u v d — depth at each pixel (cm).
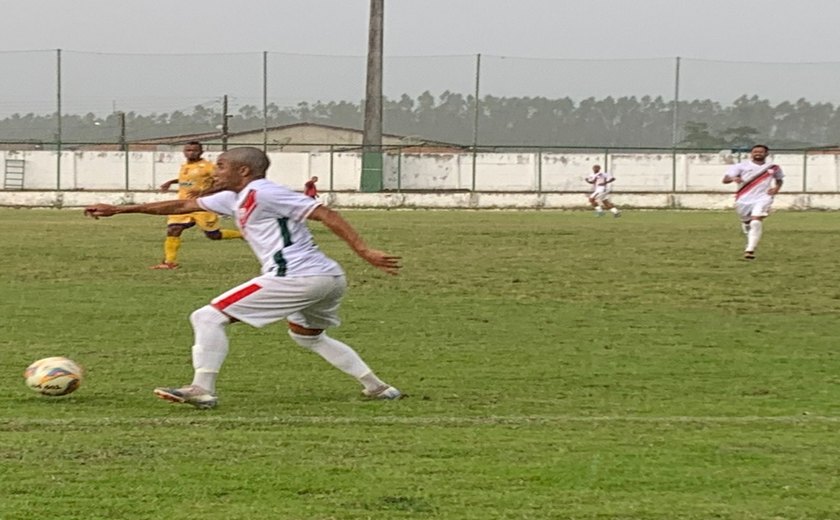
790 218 3897
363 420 807
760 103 5106
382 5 4862
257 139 5162
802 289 1717
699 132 5106
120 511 585
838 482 649
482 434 765
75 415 815
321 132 5294
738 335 1270
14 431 757
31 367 884
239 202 830
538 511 593
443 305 1512
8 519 570
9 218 3609
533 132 5125
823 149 5044
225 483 636
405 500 609
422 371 1028
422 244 2545
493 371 1031
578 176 5050
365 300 1558
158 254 2228
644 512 593
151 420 796
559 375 1012
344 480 645
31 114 4991
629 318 1402
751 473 667
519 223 3431
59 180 4850
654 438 755
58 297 1549
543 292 1666
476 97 5116
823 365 1076
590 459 696
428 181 5025
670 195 4725
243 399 886
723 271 1972
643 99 5100
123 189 5000
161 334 1232
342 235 816
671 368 1053
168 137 5122
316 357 1085
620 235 2858
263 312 834
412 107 5169
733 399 908
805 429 788
